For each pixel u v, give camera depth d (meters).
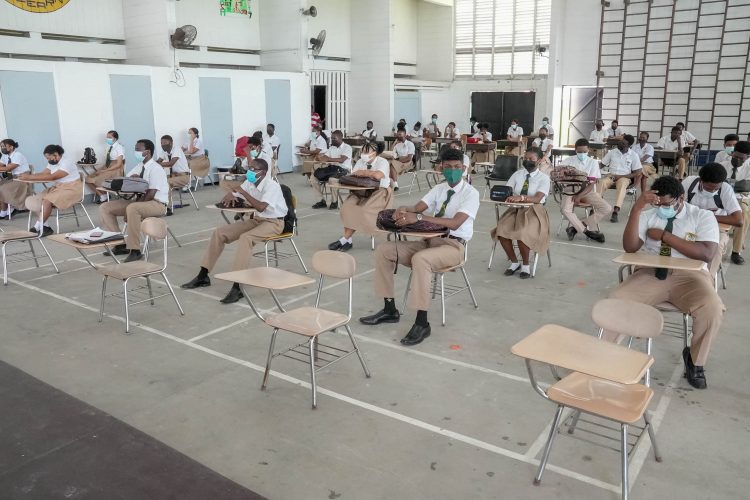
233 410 3.57
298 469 2.99
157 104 11.91
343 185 6.91
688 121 15.66
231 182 9.64
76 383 3.91
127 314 4.74
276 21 15.02
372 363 4.21
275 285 3.82
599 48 16.44
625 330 3.07
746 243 7.63
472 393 3.77
